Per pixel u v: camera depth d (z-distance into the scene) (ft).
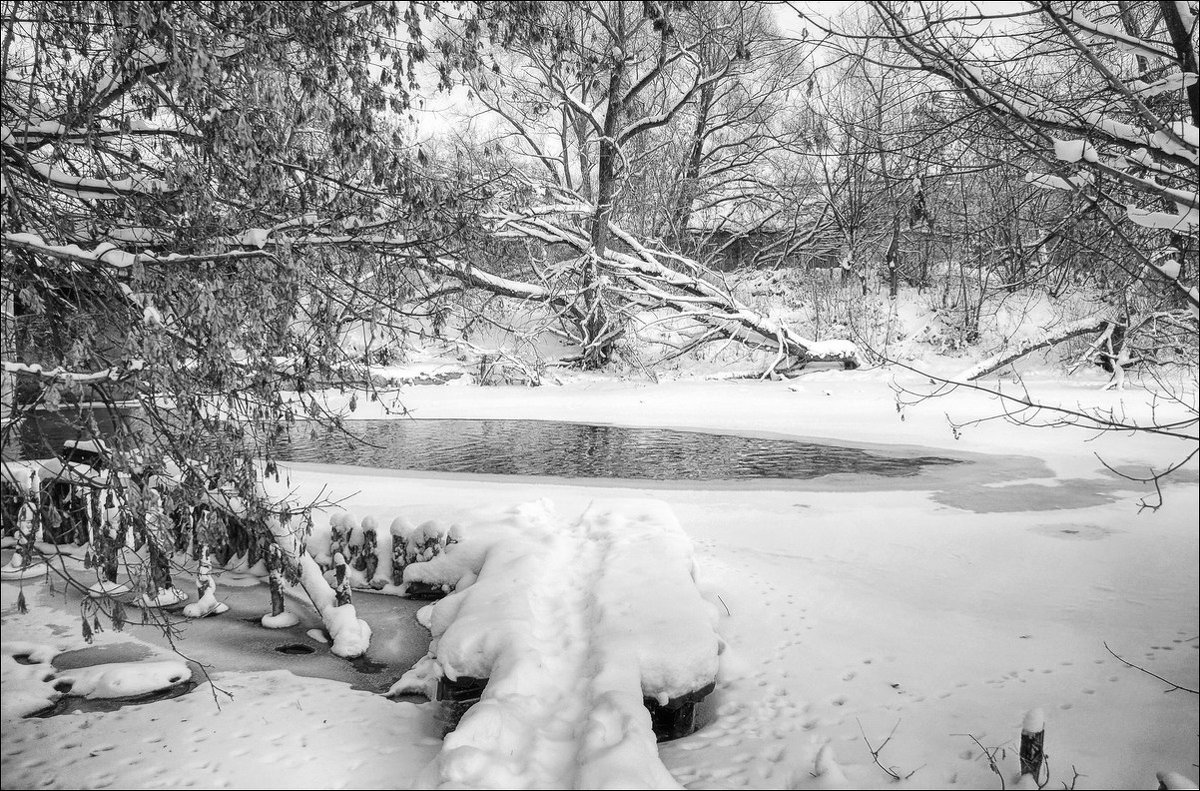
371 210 19.26
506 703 16.10
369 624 24.43
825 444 61.87
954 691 20.10
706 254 139.23
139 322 17.48
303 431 67.51
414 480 44.57
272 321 18.33
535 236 98.02
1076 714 18.86
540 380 101.35
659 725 18.17
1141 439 59.41
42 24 18.76
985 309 106.32
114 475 18.01
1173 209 18.16
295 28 18.81
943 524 36.04
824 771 15.76
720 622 24.50
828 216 128.47
